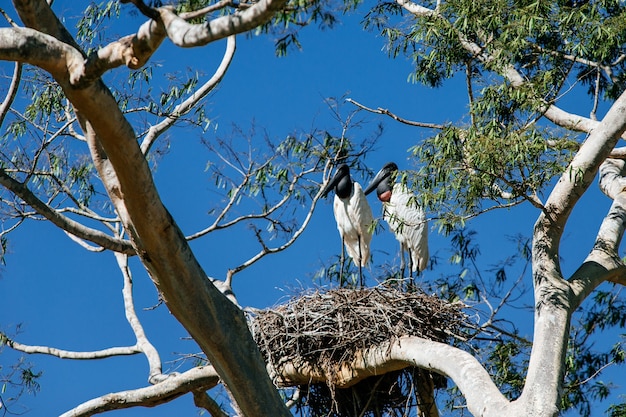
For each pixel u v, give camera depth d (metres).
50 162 17.05
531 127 14.59
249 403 11.70
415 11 19.52
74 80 9.30
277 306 14.63
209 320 11.23
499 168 14.38
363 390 14.63
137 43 8.88
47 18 10.66
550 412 12.20
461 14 17.03
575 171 13.74
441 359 12.75
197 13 8.60
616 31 17.28
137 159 10.02
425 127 17.16
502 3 16.91
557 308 13.22
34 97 16.62
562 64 18.58
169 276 10.88
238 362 11.51
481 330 14.47
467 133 15.07
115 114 9.67
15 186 12.84
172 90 16.56
